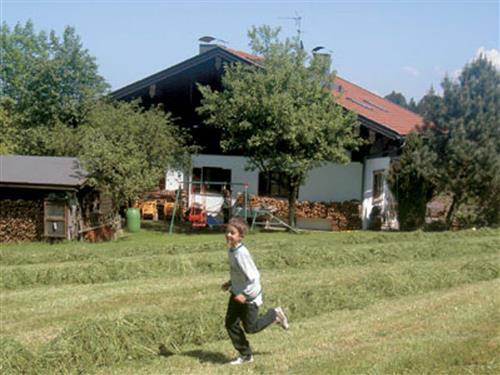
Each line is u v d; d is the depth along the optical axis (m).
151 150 23.20
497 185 23.39
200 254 15.56
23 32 42.25
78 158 20.67
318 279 12.52
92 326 7.48
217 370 6.67
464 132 22.95
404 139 24.58
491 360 6.54
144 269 13.49
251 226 24.08
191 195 26.69
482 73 23.66
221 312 8.50
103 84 35.66
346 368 6.40
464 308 9.66
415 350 7.02
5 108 35.91
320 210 24.61
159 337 7.69
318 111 21.27
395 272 12.50
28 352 6.89
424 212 24.73
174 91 26.83
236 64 22.81
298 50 22.19
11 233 20.02
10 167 20.50
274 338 8.04
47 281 12.60
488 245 17.44
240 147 22.41
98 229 20.41
